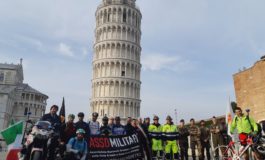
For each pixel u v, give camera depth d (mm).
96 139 13125
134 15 77938
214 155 14375
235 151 12508
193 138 17828
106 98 67875
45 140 9688
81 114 12594
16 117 96062
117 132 15484
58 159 11266
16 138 15555
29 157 9758
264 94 28844
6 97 86938
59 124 11570
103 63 71062
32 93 100000
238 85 32531
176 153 16266
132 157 13602
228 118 18359
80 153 10789
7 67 97188
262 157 11602
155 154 16656
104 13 76562
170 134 15633
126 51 72562
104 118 15180
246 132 12195
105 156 13047
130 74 71562
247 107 30812
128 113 68188
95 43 75375
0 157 31359
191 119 18328
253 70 30641
